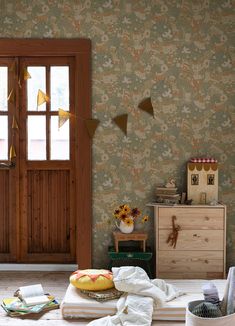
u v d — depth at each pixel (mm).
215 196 3943
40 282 3779
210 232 3824
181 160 4055
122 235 3814
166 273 3824
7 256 4188
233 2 4000
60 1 3992
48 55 4059
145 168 4059
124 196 4066
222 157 4055
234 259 4051
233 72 4027
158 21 4008
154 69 4027
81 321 2740
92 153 4055
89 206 4043
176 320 2713
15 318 2812
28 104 4148
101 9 4000
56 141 4172
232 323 2135
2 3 4000
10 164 4148
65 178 4199
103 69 4023
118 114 4039
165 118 4039
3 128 4168
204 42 4020
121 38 4016
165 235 3834
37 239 4223
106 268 4070
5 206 4207
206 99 4039
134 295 2775
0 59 4117
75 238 4199
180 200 3982
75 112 4102
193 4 4004
